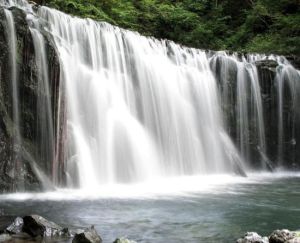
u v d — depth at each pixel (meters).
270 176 18.77
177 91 18.56
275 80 21.47
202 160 18.34
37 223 7.49
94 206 10.34
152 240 7.67
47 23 14.39
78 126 14.41
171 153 17.34
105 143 14.92
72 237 7.36
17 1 15.02
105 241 7.45
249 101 20.91
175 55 19.36
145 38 18.36
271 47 26.02
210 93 19.86
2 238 7.09
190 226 8.76
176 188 13.88
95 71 15.78
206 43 29.50
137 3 29.20
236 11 32.53
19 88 12.63
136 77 17.17
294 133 21.52
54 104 13.20
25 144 12.45
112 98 15.84
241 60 21.80
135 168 15.38
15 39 12.75
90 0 24.66
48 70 13.27
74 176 13.41
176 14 29.58
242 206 11.06
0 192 11.52
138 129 16.23
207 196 12.41
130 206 10.52
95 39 16.14
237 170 18.75
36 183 12.09
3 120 11.98
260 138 20.89
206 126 19.19
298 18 27.41
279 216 9.98
